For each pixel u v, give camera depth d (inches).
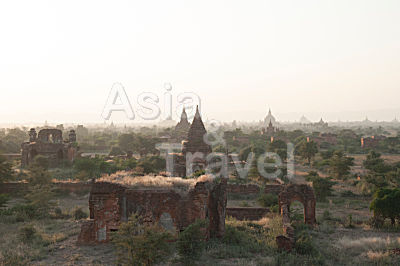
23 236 737.0
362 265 611.5
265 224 915.4
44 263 587.5
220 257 633.6
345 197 1568.7
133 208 729.0
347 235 850.8
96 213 721.0
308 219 956.6
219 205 776.3
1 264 570.6
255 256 649.6
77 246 697.6
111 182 738.2
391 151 4264.3
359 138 5708.7
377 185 1643.7
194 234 588.4
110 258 621.9
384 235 854.5
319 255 641.6
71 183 1535.4
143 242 540.1
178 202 732.0
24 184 1518.2
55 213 1114.1
